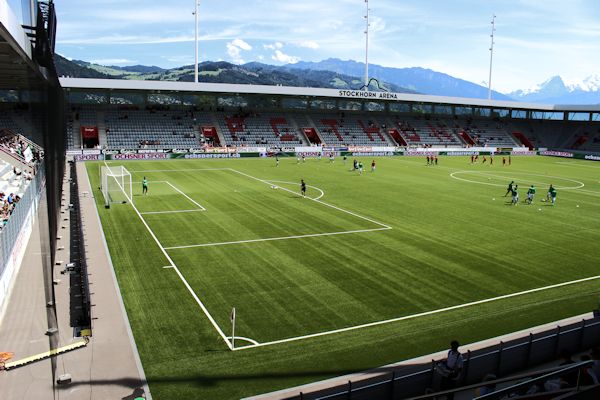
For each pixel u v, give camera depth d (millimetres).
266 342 18656
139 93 89750
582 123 113375
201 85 82625
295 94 89125
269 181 57344
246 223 36594
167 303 21875
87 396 14750
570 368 9859
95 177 56531
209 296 22797
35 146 55062
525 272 27359
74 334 18734
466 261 28938
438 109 114188
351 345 18609
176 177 58656
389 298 23172
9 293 22422
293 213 40406
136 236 32375
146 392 15203
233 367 16828
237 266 26969
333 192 50969
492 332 19969
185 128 88688
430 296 23578
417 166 77750
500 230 36500
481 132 112375
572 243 33500
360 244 31828
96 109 87000
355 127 102438
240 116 96188
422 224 37719
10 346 17734
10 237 23688
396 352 18141
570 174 72125
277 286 24250
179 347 18062
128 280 24484
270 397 15086
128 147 80812
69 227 33875
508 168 78562
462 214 41750
